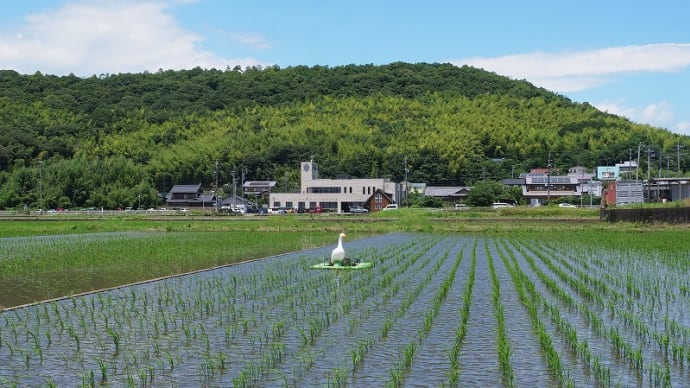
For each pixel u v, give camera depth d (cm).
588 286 2414
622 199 7944
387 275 2759
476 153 15362
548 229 6066
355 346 1523
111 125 16625
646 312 1914
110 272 3052
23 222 7888
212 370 1341
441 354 1448
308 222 7406
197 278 2767
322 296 2250
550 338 1550
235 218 8500
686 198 7088
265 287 2477
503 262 3322
